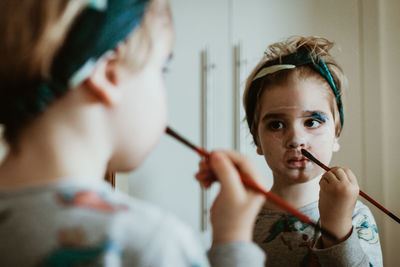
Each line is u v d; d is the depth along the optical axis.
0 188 0.36
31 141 0.36
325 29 1.59
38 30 0.34
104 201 0.35
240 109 1.54
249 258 0.43
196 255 0.35
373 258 0.79
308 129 0.84
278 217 0.83
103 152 0.38
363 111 1.60
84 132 0.36
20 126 0.36
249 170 0.50
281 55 0.89
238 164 0.51
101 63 0.36
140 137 0.39
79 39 0.34
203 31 1.57
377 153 1.58
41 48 0.34
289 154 0.83
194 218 1.55
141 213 0.35
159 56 0.41
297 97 0.83
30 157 0.36
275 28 1.58
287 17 1.58
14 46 0.35
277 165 0.84
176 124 1.56
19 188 0.35
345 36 1.60
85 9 0.35
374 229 0.82
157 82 0.41
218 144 1.55
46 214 0.33
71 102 0.36
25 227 0.33
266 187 0.52
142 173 1.54
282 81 0.85
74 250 0.32
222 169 0.48
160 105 0.41
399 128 1.57
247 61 1.56
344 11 1.60
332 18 1.60
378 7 1.58
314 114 0.83
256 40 1.57
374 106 1.59
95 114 0.37
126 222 0.34
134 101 0.38
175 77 1.56
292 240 0.80
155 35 0.39
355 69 1.60
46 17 0.34
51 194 0.34
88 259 0.32
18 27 0.35
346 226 0.73
